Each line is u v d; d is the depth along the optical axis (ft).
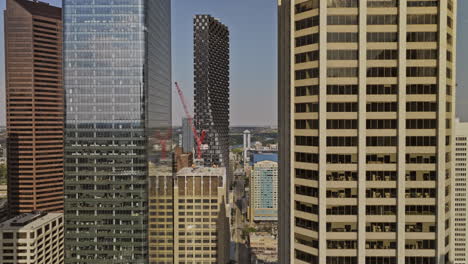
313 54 258.78
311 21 258.78
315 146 259.19
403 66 247.09
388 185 251.39
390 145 250.78
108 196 481.46
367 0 249.34
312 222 262.06
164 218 587.68
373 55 250.57
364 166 250.98
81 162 481.46
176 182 590.96
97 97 483.92
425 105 248.93
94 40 483.10
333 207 255.29
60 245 531.91
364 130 250.57
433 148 248.93
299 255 270.46
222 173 614.75
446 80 251.39
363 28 248.32
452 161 261.03
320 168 254.68
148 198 488.44
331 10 252.01
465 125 351.87
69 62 482.69
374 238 252.42
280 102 315.99
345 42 252.83
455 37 258.78
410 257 252.21
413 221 251.19
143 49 485.56
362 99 249.75
